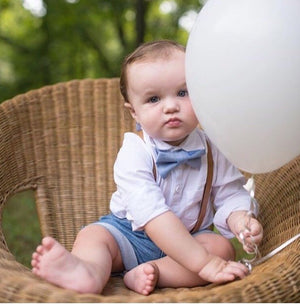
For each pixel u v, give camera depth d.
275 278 1.16
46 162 1.81
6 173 1.67
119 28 5.67
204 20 1.23
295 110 1.13
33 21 5.49
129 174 1.41
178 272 1.36
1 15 5.62
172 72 1.37
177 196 1.46
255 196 1.71
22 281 1.12
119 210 1.48
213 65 1.16
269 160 1.23
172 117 1.37
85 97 1.91
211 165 1.49
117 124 1.92
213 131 1.23
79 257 1.29
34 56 5.38
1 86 5.29
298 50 1.12
